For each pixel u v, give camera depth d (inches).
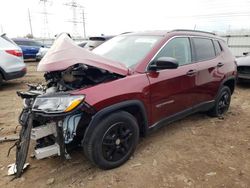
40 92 123.2
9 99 252.7
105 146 116.9
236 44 776.9
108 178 116.0
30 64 622.5
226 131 173.5
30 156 133.5
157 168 124.3
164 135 163.2
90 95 108.9
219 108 200.2
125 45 153.0
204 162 131.0
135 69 129.4
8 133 165.0
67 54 109.7
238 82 333.1
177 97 149.1
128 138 125.4
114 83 117.7
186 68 154.4
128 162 129.0
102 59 118.3
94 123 111.0
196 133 168.2
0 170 122.3
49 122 111.3
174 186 111.1
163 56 142.0
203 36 180.5
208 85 175.6
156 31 160.1
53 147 111.0
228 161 132.7
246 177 118.3
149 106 131.8
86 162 129.1
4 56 292.2
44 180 114.8
